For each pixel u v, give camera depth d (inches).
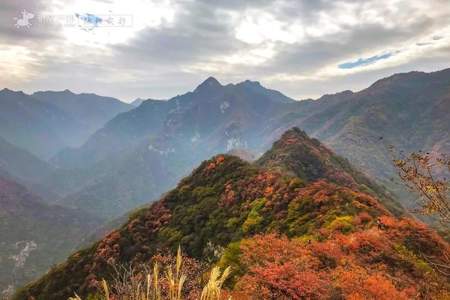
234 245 723.4
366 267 596.4
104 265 1562.5
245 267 626.8
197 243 1427.2
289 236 1019.9
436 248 668.1
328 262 604.7
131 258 1525.6
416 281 564.1
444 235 769.6
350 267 581.0
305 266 537.6
